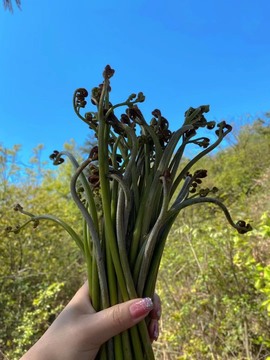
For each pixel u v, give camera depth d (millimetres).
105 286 241
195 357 652
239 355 625
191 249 861
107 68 223
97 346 236
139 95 233
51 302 943
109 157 257
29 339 864
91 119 243
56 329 243
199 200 253
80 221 1461
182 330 703
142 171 254
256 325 643
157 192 248
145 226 244
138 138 248
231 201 1817
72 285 1218
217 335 659
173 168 251
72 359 232
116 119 232
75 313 246
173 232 1077
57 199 1561
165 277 850
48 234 1258
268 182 1754
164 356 688
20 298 1008
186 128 241
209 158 2623
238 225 256
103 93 225
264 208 1231
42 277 1155
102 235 247
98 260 242
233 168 2205
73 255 1341
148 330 266
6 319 945
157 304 276
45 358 233
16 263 1126
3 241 1100
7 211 1130
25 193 1291
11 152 1213
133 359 239
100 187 247
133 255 243
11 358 816
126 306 230
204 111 257
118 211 234
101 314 234
